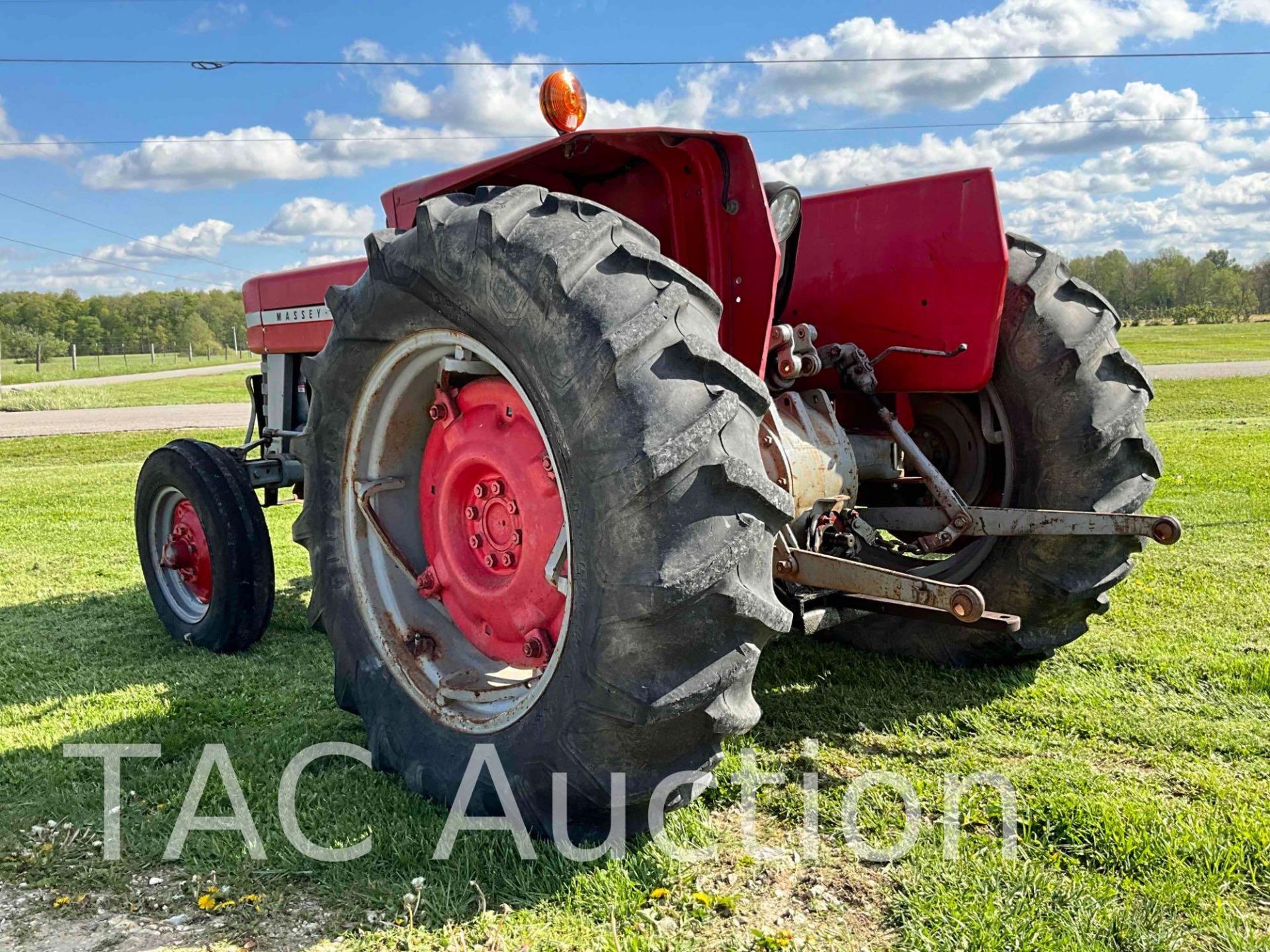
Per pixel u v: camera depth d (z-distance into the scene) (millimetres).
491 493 2523
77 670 3811
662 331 1960
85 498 9273
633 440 1872
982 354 2986
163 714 3248
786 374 2693
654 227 2697
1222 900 2010
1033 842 2262
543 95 2354
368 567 2725
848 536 2973
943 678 3396
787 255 2990
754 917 1984
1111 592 4477
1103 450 3051
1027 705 3129
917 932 1901
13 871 2252
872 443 3184
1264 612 4141
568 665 2080
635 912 1990
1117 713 3035
